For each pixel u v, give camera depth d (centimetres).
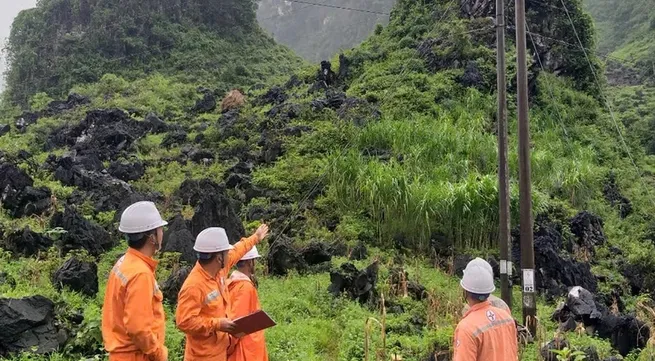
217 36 5662
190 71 4962
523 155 1223
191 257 1297
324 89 3003
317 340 952
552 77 3083
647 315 1323
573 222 1822
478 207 1588
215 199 1449
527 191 1212
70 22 5388
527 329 1028
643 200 2409
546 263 1495
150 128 2791
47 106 3550
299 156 2117
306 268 1376
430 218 1612
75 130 2672
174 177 2066
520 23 1252
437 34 3144
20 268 1119
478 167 1978
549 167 2072
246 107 2928
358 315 1092
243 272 659
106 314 494
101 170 2044
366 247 1556
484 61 2909
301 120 2483
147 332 469
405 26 3438
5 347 744
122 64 5003
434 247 1588
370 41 3616
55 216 1377
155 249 504
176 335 870
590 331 1138
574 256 1675
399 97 2617
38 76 5100
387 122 2134
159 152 2416
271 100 3067
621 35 7469
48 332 781
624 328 1137
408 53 3141
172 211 1656
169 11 5559
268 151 2191
